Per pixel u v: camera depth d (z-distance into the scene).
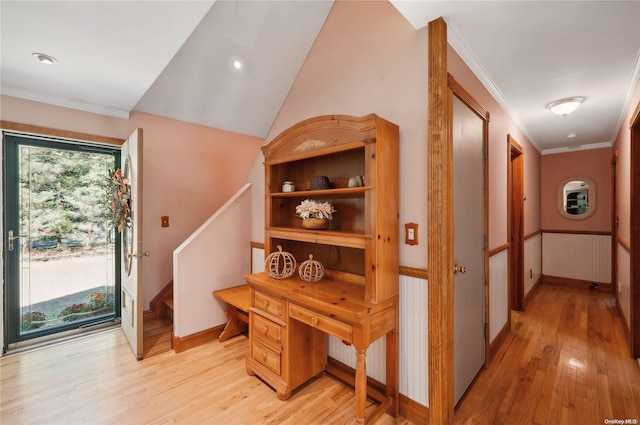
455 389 1.86
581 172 4.73
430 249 1.66
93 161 2.99
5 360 2.38
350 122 1.76
